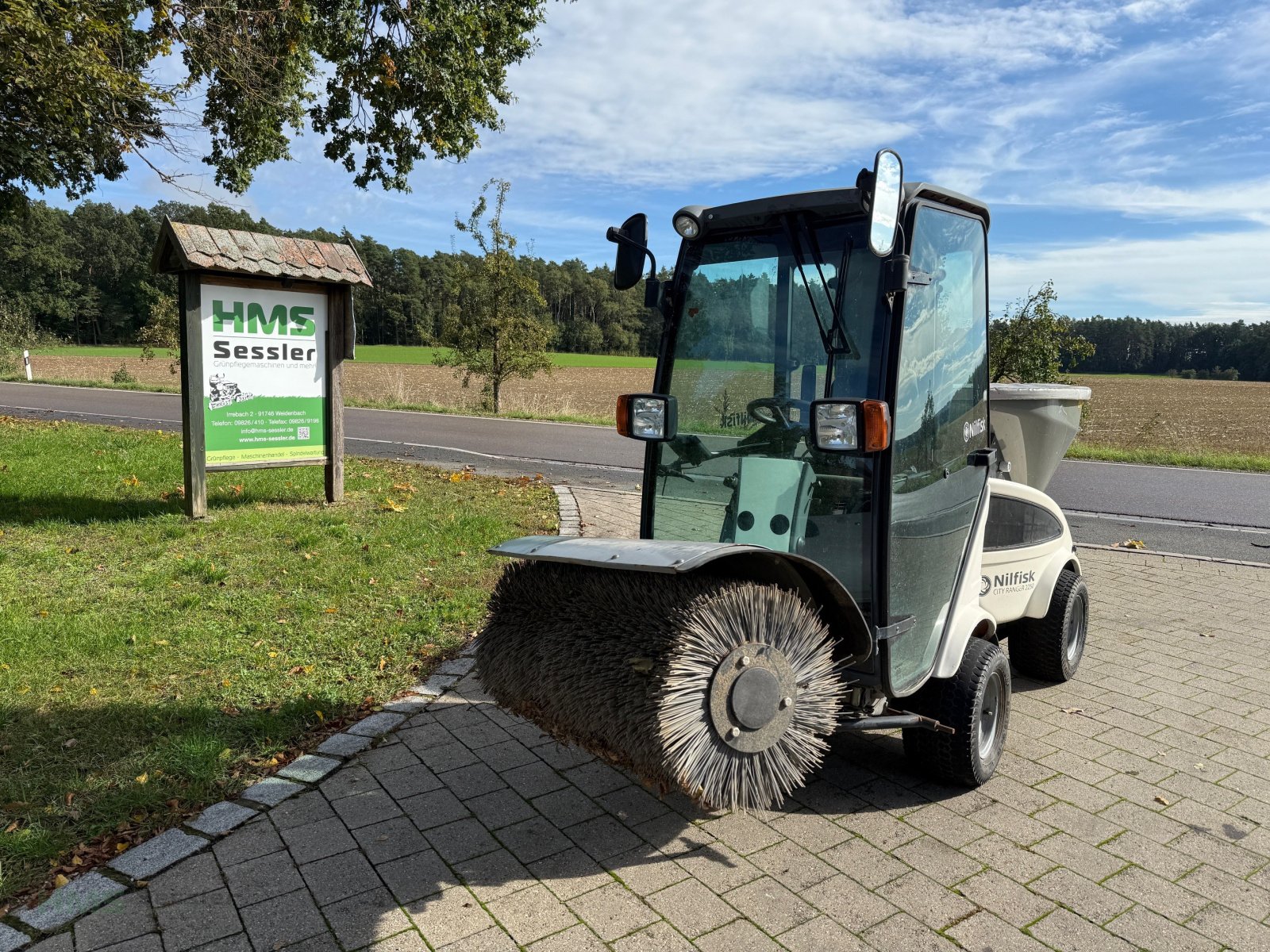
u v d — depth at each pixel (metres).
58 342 48.09
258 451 8.62
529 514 9.08
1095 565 7.98
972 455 4.00
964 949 2.63
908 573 3.33
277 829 3.27
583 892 2.90
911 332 3.23
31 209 15.15
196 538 7.47
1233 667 5.30
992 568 4.42
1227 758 4.04
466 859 3.09
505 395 35.25
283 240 8.48
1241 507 11.21
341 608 5.77
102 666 4.71
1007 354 16.30
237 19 11.27
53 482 9.74
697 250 3.55
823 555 3.21
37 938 2.63
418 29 12.70
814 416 2.93
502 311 23.73
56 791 3.46
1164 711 4.61
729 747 2.54
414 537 7.65
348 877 2.97
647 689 2.53
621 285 3.63
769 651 2.61
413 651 5.12
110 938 2.64
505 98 15.09
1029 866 3.11
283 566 6.66
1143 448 20.14
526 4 14.37
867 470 3.10
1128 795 3.68
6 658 4.73
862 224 3.11
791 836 3.30
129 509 8.51
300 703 4.33
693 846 3.21
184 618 5.48
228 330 8.26
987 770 3.72
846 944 2.64
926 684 3.62
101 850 3.10
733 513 3.40
